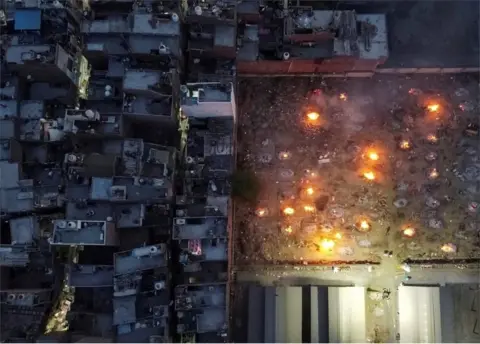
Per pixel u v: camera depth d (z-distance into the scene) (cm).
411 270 3656
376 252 3697
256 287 3559
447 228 3706
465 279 3638
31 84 3634
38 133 3484
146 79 3350
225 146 3516
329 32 3556
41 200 3416
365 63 3725
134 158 3425
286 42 3666
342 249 3706
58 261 3547
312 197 3781
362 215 3750
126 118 3459
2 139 3409
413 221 3731
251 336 3481
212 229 3309
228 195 3444
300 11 3691
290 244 3728
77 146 3506
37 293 3319
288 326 3447
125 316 3250
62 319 3541
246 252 3728
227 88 3275
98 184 3278
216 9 3438
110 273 3381
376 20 3719
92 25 3416
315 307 3484
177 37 3422
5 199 3409
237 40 3634
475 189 3753
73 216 3334
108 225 3253
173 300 3406
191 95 3262
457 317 3519
